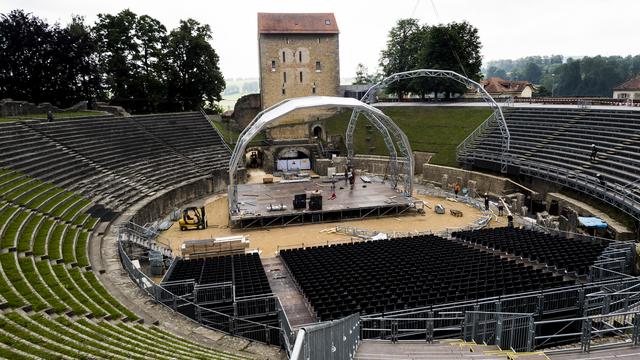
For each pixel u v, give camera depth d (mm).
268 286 21094
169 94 71125
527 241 28391
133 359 11703
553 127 47906
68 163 37125
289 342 14828
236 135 68562
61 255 21828
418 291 19391
